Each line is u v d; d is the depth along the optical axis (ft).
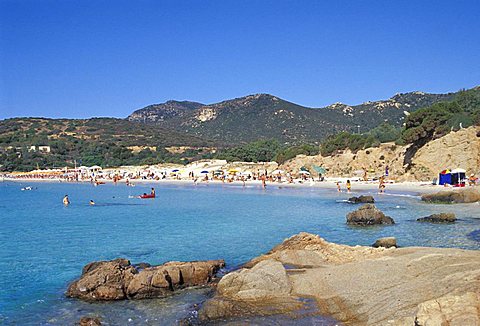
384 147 281.13
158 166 461.37
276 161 373.61
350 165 290.56
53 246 91.66
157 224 121.49
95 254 83.35
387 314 43.91
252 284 54.85
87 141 582.76
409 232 97.14
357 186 230.07
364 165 282.97
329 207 154.81
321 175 274.57
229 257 78.69
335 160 303.68
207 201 191.31
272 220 124.67
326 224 114.11
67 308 54.54
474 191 151.64
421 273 53.47
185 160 490.49
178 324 48.37
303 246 73.20
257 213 142.00
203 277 62.18
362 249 71.10
